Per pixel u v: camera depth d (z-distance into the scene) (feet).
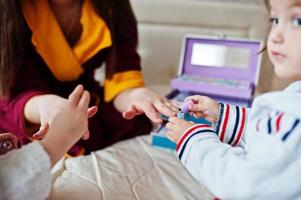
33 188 1.75
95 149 3.43
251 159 1.72
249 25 5.05
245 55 4.00
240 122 2.26
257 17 4.99
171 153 2.95
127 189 2.35
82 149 3.23
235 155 1.81
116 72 3.63
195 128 2.00
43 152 1.82
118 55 3.66
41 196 1.81
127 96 3.48
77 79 3.63
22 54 3.12
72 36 3.55
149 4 4.90
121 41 3.73
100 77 4.33
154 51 5.06
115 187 2.36
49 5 3.38
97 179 2.44
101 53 3.64
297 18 1.75
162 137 3.00
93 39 3.44
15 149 2.00
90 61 3.63
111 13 3.56
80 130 2.01
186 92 3.94
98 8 3.48
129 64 3.70
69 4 3.42
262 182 1.66
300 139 1.62
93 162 2.68
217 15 4.99
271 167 1.64
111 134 3.69
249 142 1.83
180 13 4.95
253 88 3.80
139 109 2.85
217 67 4.11
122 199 2.24
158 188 2.41
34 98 2.98
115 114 3.67
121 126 3.64
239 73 4.04
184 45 4.20
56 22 3.34
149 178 2.53
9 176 1.72
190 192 2.39
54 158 1.88
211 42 4.10
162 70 5.14
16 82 3.18
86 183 2.37
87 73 3.71
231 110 2.31
